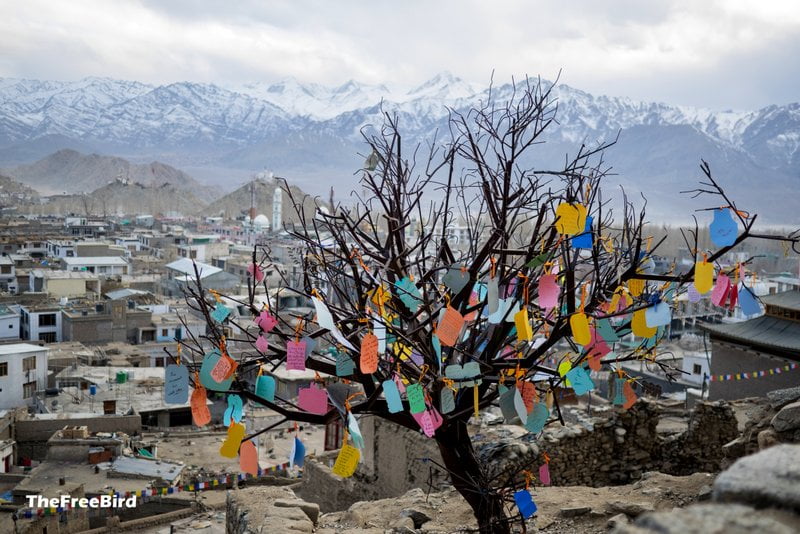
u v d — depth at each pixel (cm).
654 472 1083
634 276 787
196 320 7744
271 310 807
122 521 2809
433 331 776
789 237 705
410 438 1570
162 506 2991
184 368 779
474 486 870
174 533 1723
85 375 5675
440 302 862
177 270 9825
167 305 8488
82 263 10900
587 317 796
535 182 821
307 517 970
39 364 5609
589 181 817
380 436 1691
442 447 891
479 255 800
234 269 11081
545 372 864
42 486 3178
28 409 5347
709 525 218
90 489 3166
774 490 242
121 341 7569
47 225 18012
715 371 2488
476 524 989
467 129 824
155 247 15225
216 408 4938
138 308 8162
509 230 820
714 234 718
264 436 4081
